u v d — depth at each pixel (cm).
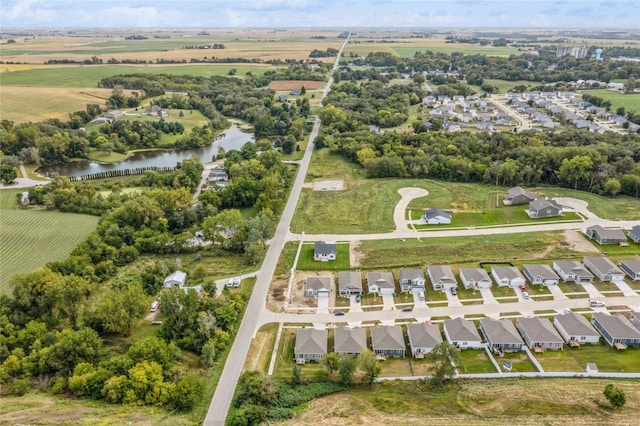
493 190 15188
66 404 6762
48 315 8781
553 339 8062
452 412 6700
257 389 7000
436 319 9019
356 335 8312
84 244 11112
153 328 8856
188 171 16512
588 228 11888
